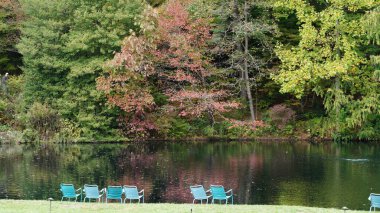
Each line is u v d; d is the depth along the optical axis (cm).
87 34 3916
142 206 1662
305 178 2473
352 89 3897
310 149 3466
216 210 1606
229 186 2325
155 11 3819
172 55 4050
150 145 3766
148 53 3903
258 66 4025
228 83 4072
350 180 2412
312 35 3803
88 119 3928
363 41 3900
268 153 3294
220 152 3359
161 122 4006
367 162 2889
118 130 4019
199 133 4075
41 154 3303
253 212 1589
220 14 3938
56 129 3956
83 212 1552
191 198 2116
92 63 3909
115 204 1702
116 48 3994
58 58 4047
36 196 2123
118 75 3831
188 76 3947
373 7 3841
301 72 3800
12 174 2595
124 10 4012
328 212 1617
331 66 3744
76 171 2680
